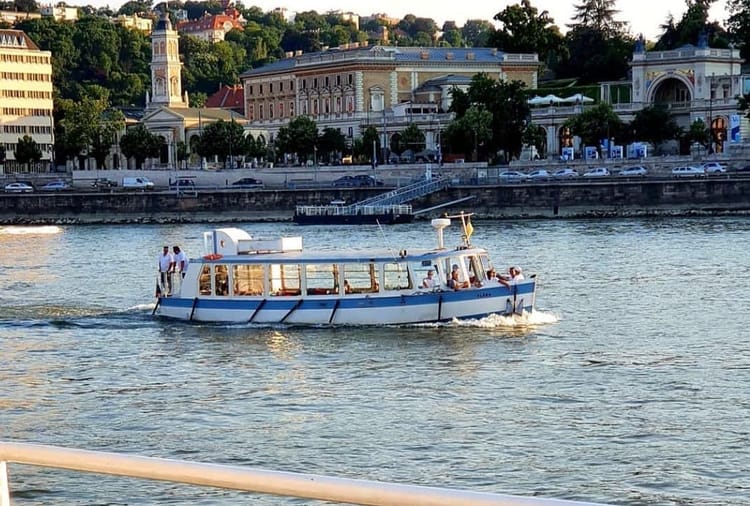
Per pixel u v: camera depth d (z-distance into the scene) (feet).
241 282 325.83
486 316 320.29
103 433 208.44
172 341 302.25
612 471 180.55
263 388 242.78
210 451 195.72
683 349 279.90
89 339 307.58
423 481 178.19
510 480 177.68
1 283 453.58
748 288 390.42
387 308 317.01
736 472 179.32
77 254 604.08
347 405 225.56
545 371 254.88
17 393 242.78
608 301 365.40
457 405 223.51
